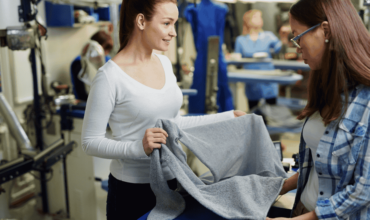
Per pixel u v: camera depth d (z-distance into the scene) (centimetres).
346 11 104
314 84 115
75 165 302
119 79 130
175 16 132
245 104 617
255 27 525
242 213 113
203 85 417
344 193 102
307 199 121
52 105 305
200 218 121
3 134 328
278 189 125
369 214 105
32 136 320
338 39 101
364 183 98
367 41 103
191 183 120
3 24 247
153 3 127
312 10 105
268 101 538
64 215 316
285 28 613
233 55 530
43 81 294
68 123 295
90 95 130
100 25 444
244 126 145
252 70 508
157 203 128
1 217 270
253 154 146
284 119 528
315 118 116
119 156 127
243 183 123
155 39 131
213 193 122
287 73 485
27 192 358
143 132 136
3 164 214
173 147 125
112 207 146
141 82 134
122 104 132
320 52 107
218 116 158
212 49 371
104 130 132
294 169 166
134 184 140
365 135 99
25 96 353
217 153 137
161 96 136
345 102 102
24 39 240
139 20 130
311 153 124
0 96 255
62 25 384
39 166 239
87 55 296
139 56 137
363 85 102
